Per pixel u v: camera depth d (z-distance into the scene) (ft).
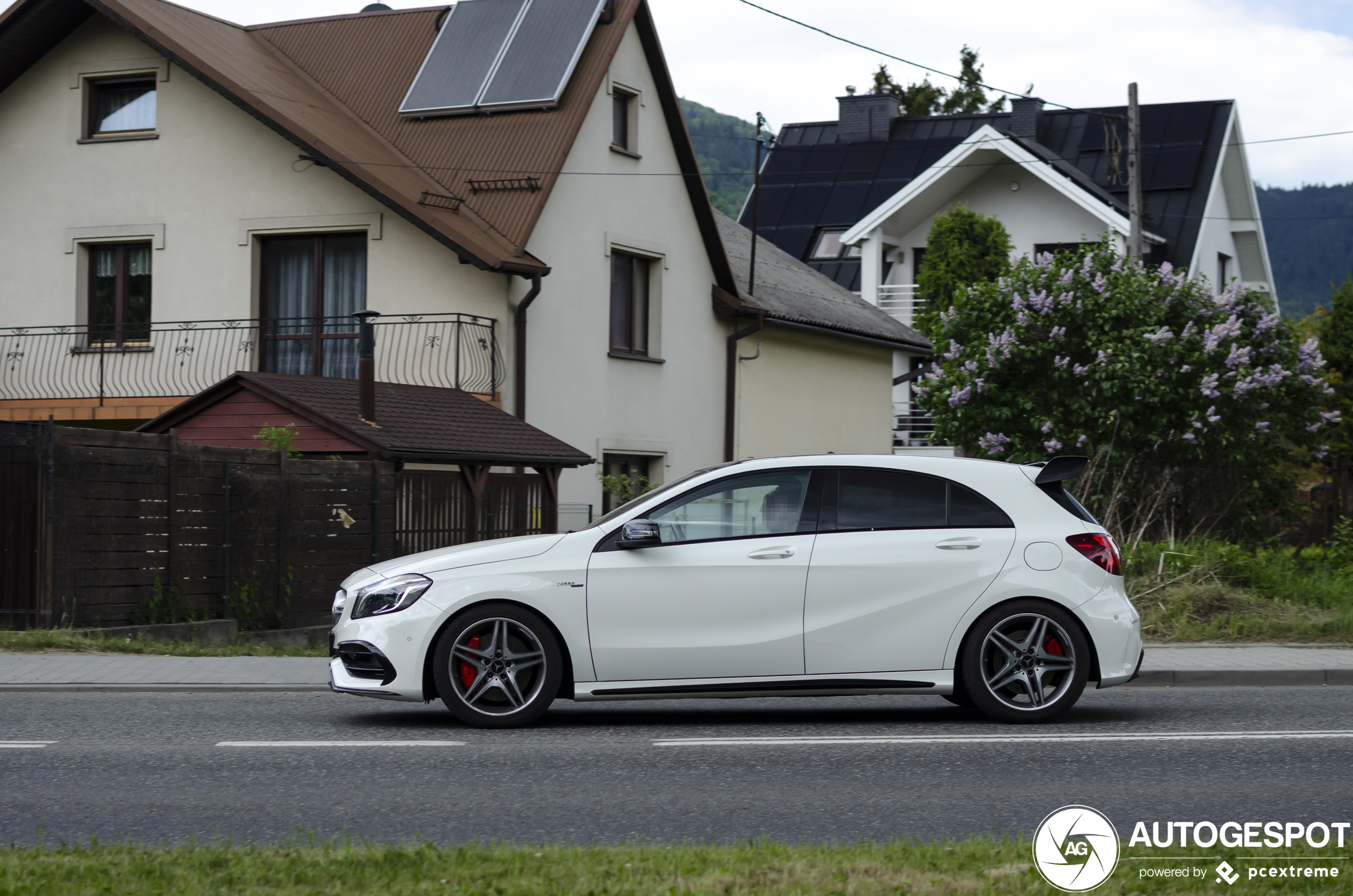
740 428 80.23
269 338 66.28
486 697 27.73
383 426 52.19
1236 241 131.13
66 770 23.47
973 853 16.88
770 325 81.30
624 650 27.35
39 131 69.87
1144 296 61.36
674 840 18.54
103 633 40.91
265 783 22.34
